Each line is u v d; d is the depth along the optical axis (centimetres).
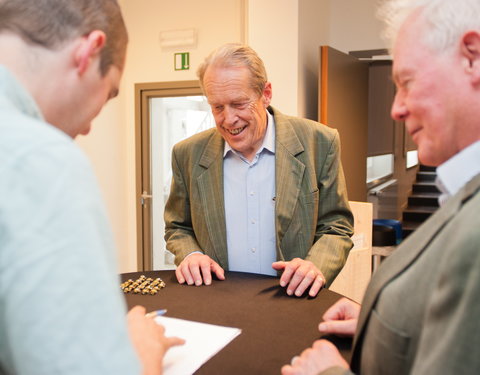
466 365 45
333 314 105
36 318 42
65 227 44
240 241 168
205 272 141
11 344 43
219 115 153
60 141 49
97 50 62
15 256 43
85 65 61
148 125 442
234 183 169
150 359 66
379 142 544
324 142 169
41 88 59
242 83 146
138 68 438
